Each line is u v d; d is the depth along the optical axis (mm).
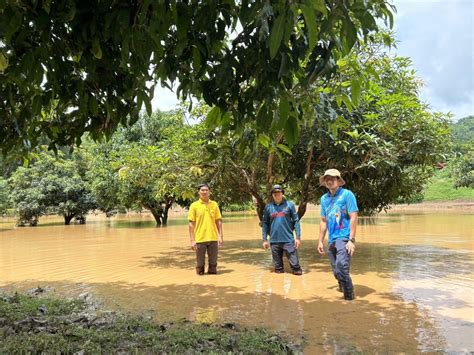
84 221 29594
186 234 19062
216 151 3811
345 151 9242
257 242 15359
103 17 2555
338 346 4234
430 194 58625
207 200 8953
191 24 2469
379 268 9031
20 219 27156
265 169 11094
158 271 9242
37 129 5062
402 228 20266
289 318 5312
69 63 3115
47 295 6922
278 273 8742
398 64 10289
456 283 7367
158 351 3947
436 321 5090
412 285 7242
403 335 4570
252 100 2746
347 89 7262
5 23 2381
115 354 3861
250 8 2057
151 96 3002
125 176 11102
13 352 3762
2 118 4023
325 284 7500
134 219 35625
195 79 2879
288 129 2469
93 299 6578
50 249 13656
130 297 6684
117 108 3512
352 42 2039
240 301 6301
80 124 4145
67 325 4926
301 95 3160
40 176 27375
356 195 11078
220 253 12242
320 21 2320
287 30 1812
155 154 11172
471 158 37750
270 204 8867
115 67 3107
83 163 28031
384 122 8961
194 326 4910
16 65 3047
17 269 9711
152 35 2252
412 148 9281
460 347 4172
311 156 10039
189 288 7348
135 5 2389
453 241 14469
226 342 4203
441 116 9578
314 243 14555
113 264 10320
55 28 2799
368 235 16828
